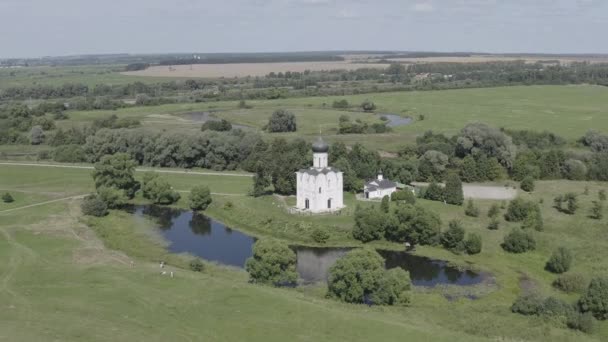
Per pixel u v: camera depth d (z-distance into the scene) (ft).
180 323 286.25
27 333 266.57
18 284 334.44
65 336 265.54
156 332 275.80
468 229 472.44
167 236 489.67
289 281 371.76
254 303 310.65
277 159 603.67
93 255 404.77
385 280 334.85
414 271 408.87
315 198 517.55
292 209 526.16
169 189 588.50
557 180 643.86
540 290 369.50
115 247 447.42
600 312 314.55
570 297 357.00
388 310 320.09
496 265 413.80
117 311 296.51
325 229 481.05
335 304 323.57
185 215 554.87
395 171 639.76
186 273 361.10
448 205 531.50
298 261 430.20
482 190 597.93
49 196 589.73
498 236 458.09
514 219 485.97
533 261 416.46
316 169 519.60
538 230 465.88
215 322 288.10
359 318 295.89
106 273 353.31
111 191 558.56
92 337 265.75
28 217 504.84
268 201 557.74
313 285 376.68
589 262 405.18
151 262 411.95
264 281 367.66
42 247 419.33
